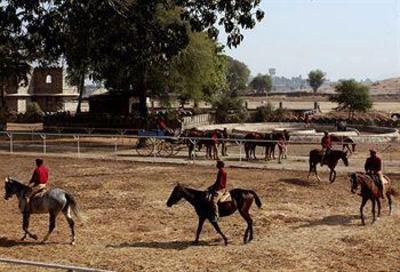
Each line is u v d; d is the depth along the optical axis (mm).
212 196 16875
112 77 44781
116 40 23859
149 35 24031
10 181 17484
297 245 16797
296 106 106625
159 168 31375
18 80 28219
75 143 45125
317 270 14484
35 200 17109
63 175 29328
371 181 19578
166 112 56406
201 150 40000
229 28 23000
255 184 26359
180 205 22312
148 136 35812
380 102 139375
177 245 16844
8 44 24453
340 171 29984
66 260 15281
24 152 38469
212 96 66000
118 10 23375
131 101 59094
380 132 54094
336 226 19141
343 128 51594
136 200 23234
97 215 20766
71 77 64188
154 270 14438
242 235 17938
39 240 17438
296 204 22453
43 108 83125
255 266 14781
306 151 39312
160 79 47031
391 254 15898
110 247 16609
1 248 16469
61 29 22625
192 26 23422
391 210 21062
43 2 21594
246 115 67062
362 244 16938
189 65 47844
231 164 32500
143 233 18266
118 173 29828
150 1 23719
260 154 37906
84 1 22047
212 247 16625
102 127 51250
